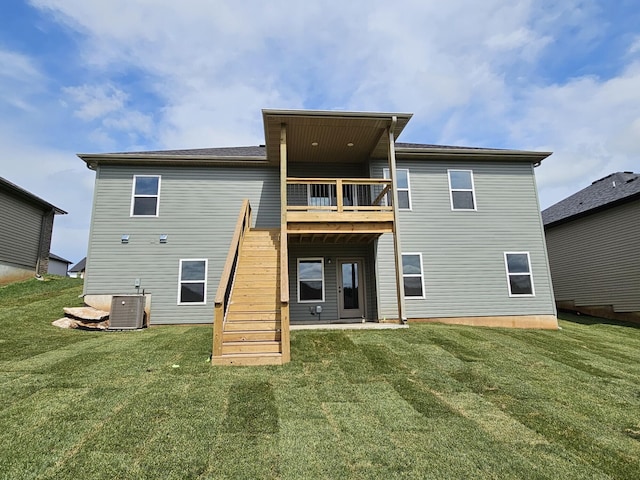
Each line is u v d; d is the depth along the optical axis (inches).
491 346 279.1
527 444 137.3
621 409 174.6
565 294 593.6
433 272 426.3
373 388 187.5
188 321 395.5
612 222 514.6
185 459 119.1
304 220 340.2
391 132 355.6
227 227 420.5
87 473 110.6
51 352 241.4
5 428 135.8
